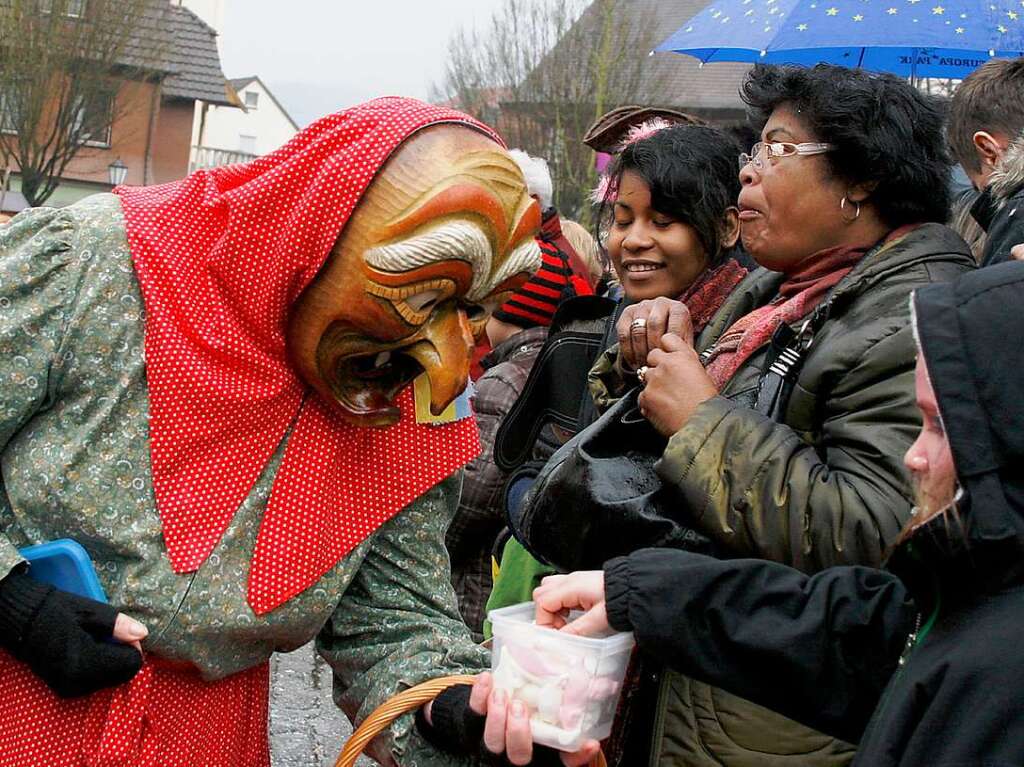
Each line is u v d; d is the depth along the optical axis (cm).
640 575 179
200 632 193
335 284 186
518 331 369
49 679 181
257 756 216
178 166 3275
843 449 206
